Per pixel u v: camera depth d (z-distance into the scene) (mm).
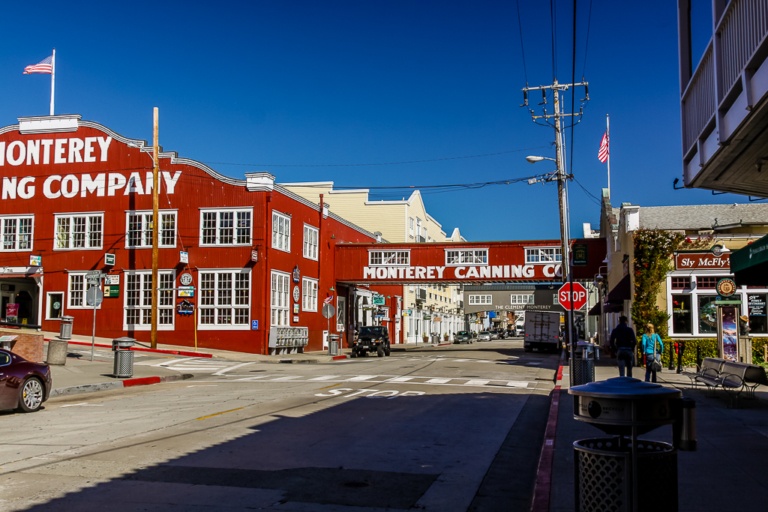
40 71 40250
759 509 6484
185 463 8875
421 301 75188
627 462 4902
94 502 6961
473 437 11203
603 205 45688
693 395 16312
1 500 6996
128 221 38875
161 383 21625
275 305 38156
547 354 44375
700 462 8641
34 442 10414
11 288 40656
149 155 38969
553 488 7363
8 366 13906
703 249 26141
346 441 10578
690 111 10602
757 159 9383
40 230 40000
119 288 38531
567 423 11945
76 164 39969
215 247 37750
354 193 68500
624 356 18297
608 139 37094
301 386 19500
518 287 114625
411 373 24656
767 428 11383
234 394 17453
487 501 7371
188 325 37625
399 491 7645
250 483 7852
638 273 26375
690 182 10836
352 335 52250
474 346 62969
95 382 19719
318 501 7145
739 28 8062
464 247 45812
